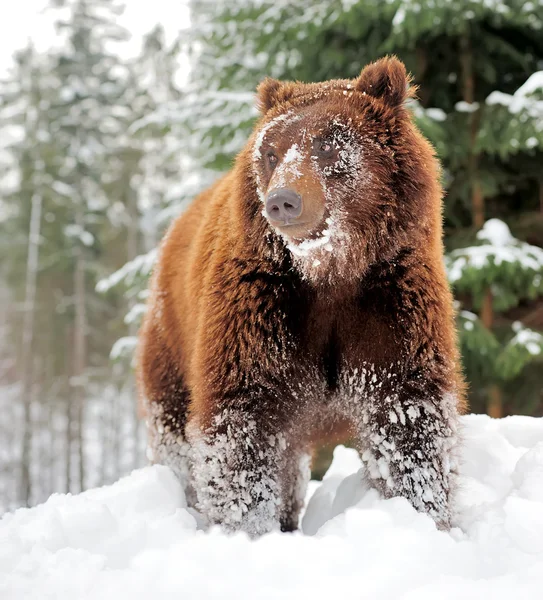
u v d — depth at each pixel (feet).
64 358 85.87
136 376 16.21
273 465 10.57
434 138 26.96
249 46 33.42
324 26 28.91
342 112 10.44
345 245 10.30
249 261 10.61
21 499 76.48
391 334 10.46
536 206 32.37
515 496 9.69
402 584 7.05
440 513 10.12
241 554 7.67
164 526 9.75
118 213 92.12
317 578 7.19
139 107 93.20
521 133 26.55
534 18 28.55
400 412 10.30
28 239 85.35
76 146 86.63
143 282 33.76
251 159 10.89
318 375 11.02
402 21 26.22
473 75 31.04
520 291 29.86
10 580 7.61
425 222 10.43
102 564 8.11
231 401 10.41
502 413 32.50
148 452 15.15
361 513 8.34
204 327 10.93
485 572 7.71
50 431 85.46
